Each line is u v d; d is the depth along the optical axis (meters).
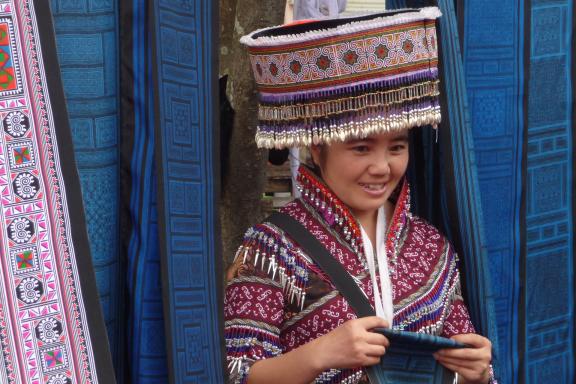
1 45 2.33
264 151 3.91
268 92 2.76
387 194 2.80
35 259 2.36
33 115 2.36
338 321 2.70
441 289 2.88
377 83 2.66
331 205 2.78
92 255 2.61
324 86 2.67
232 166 3.88
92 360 2.39
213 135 2.68
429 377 2.76
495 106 3.21
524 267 3.31
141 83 2.60
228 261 3.90
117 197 2.66
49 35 2.38
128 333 2.67
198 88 2.64
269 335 2.68
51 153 2.37
